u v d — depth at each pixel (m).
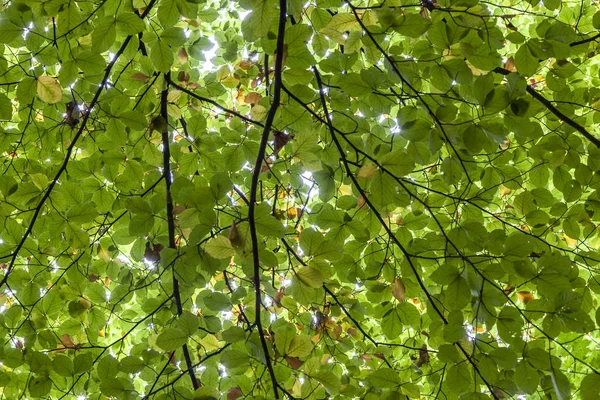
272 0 2.52
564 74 2.93
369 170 2.67
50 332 3.10
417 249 2.99
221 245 2.59
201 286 3.02
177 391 2.94
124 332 3.96
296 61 2.72
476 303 2.74
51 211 3.07
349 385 2.97
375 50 2.81
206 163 3.15
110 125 2.90
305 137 2.80
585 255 3.10
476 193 3.17
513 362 2.68
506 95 2.63
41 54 2.88
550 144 2.99
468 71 2.69
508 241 2.72
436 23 2.69
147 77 3.10
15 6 2.69
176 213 3.01
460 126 2.72
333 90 3.05
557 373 2.68
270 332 3.08
